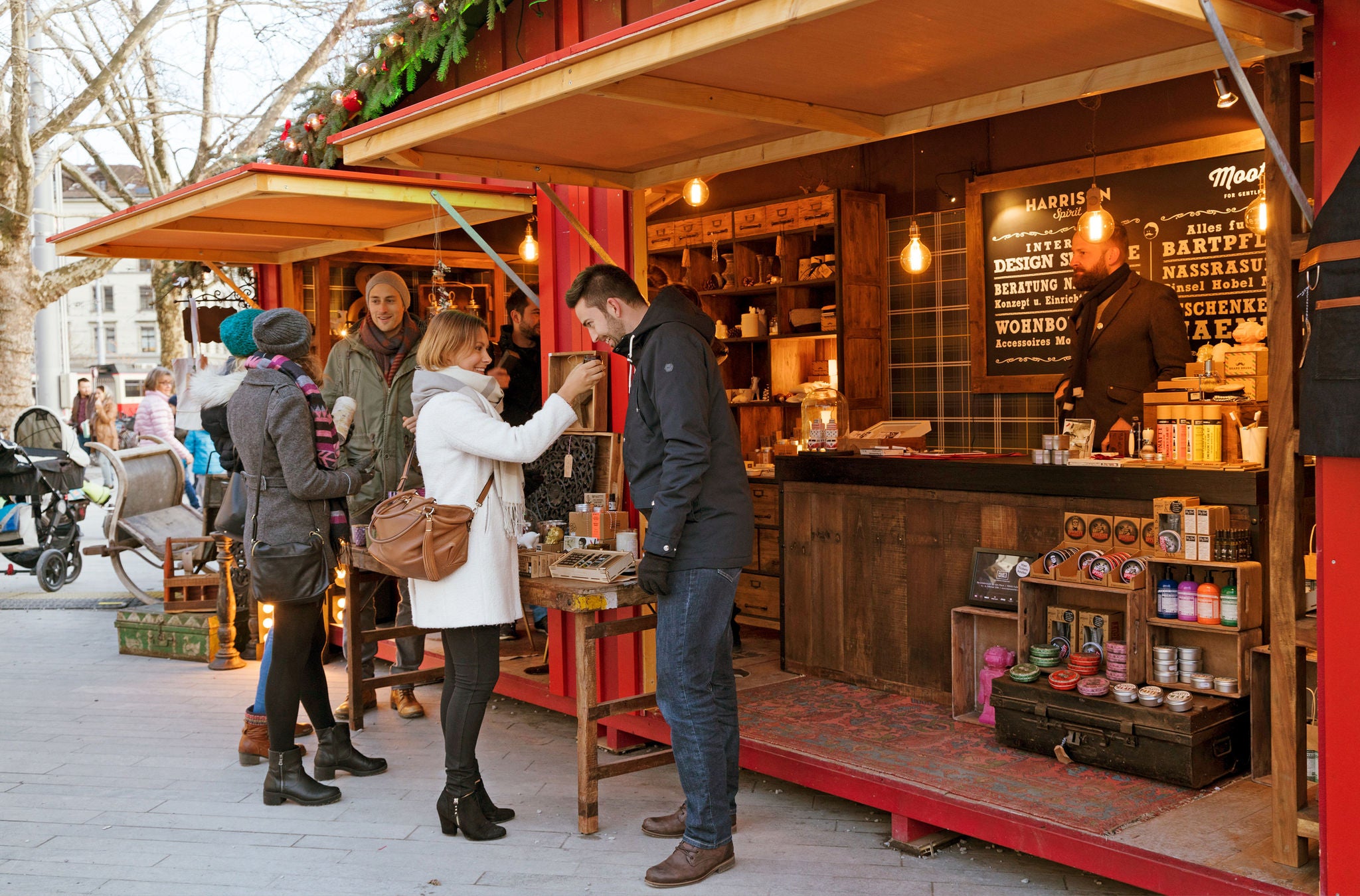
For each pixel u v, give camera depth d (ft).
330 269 24.25
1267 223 9.20
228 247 22.97
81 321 136.05
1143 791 11.01
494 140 13.19
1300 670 9.14
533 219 24.25
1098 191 18.33
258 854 11.75
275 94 46.26
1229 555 11.46
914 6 8.82
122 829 12.49
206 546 23.00
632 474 11.19
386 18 18.13
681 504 10.37
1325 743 8.59
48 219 51.29
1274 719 9.17
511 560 12.13
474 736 12.09
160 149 49.37
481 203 17.72
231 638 20.68
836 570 15.80
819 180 25.07
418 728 16.55
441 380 12.26
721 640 11.10
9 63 43.32
